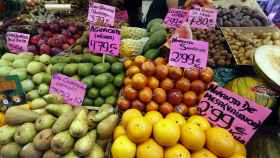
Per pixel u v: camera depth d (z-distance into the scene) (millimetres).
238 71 2115
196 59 1801
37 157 1517
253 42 2322
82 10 3312
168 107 1698
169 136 1433
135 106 1709
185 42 1807
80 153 1476
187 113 1736
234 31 2506
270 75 1781
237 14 2850
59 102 1784
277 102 1819
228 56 2184
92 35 2092
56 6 3268
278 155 1608
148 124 1493
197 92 1755
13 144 1574
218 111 1659
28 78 2020
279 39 2404
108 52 2088
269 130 1773
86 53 2199
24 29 2557
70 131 1523
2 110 1849
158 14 3613
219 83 2062
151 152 1423
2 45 2457
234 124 1629
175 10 2674
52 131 1537
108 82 1921
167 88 1723
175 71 1737
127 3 3578
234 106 1615
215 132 1506
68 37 2492
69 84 1907
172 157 1423
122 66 1978
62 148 1465
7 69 2041
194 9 2600
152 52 2068
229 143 1460
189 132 1462
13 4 3023
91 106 1894
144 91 1695
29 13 3230
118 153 1449
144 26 3676
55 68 1983
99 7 2379
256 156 1662
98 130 1581
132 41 2217
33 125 1594
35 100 1771
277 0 3812
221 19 2764
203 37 2436
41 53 2369
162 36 2133
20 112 1627
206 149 1511
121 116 1781
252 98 1822
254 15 2846
